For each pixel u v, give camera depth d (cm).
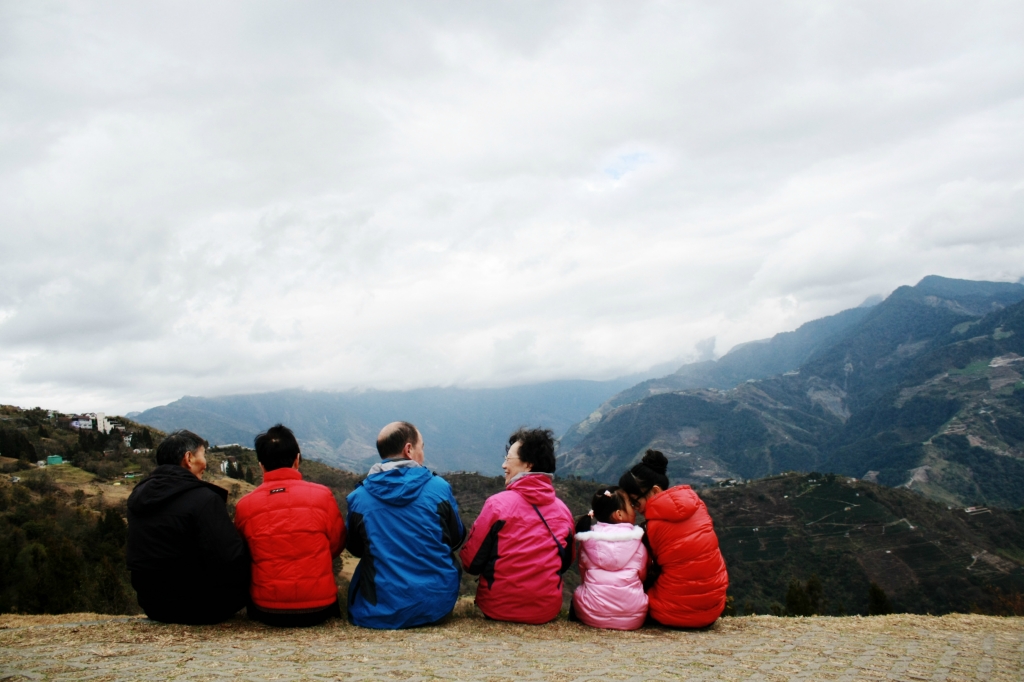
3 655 591
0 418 14300
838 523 19175
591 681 583
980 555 15738
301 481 797
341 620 812
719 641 851
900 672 730
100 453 13125
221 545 710
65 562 3669
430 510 811
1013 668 797
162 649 627
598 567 890
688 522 900
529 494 871
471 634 775
